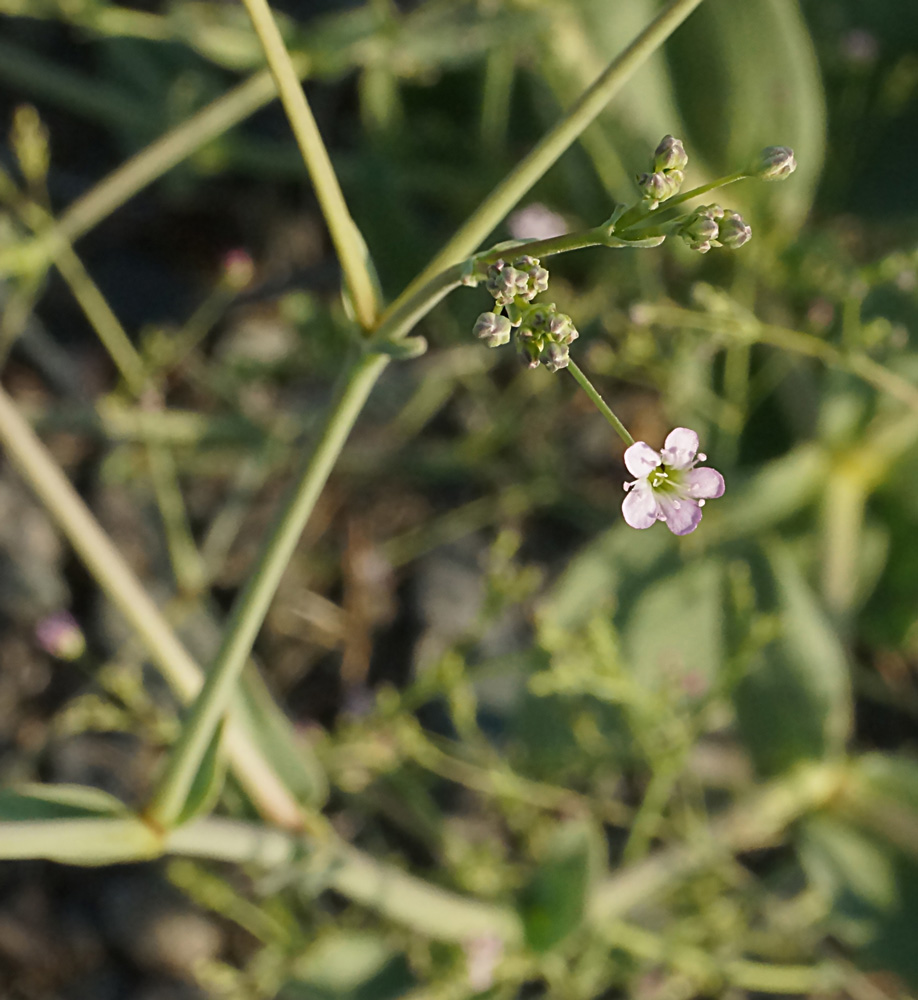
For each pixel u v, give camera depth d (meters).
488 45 0.21
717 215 0.12
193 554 0.23
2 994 0.22
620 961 0.21
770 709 0.21
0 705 0.23
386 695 0.21
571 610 0.21
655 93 0.20
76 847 0.15
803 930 0.21
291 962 0.20
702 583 0.21
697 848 0.20
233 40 0.21
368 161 0.24
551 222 0.23
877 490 0.23
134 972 0.23
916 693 0.24
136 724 0.23
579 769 0.22
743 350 0.21
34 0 0.21
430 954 0.21
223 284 0.23
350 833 0.23
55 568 0.24
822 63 0.23
